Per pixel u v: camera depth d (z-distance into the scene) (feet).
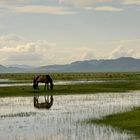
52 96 397.19
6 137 174.50
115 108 282.36
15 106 304.30
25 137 173.99
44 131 188.14
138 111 247.29
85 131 186.29
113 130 187.01
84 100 352.49
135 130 185.37
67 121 219.20
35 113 258.98
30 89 478.18
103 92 448.24
